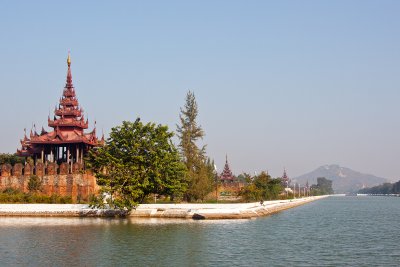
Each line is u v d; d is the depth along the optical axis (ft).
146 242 184.34
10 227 230.48
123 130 295.07
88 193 342.85
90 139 392.06
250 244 184.34
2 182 352.69
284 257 156.66
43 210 292.61
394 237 217.97
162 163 291.38
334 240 203.92
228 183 581.94
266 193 474.08
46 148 396.16
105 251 164.35
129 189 282.77
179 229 226.58
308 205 619.26
